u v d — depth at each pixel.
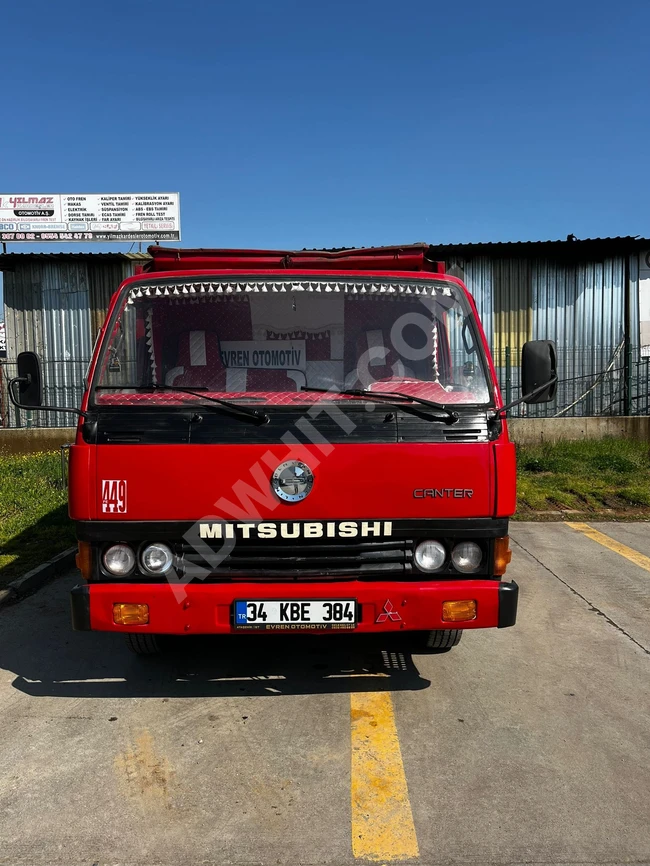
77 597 3.07
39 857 2.38
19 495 8.31
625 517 8.30
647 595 5.34
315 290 3.62
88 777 2.85
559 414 13.46
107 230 16.89
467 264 13.35
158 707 3.47
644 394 13.30
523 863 2.35
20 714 3.40
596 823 2.55
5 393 13.34
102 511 3.07
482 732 3.22
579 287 13.39
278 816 2.60
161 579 3.11
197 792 2.75
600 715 3.40
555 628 4.61
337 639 4.38
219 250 3.78
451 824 2.55
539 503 8.74
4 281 14.05
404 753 3.03
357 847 2.43
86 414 3.15
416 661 4.06
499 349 13.45
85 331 14.09
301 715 3.38
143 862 2.36
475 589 3.12
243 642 4.34
